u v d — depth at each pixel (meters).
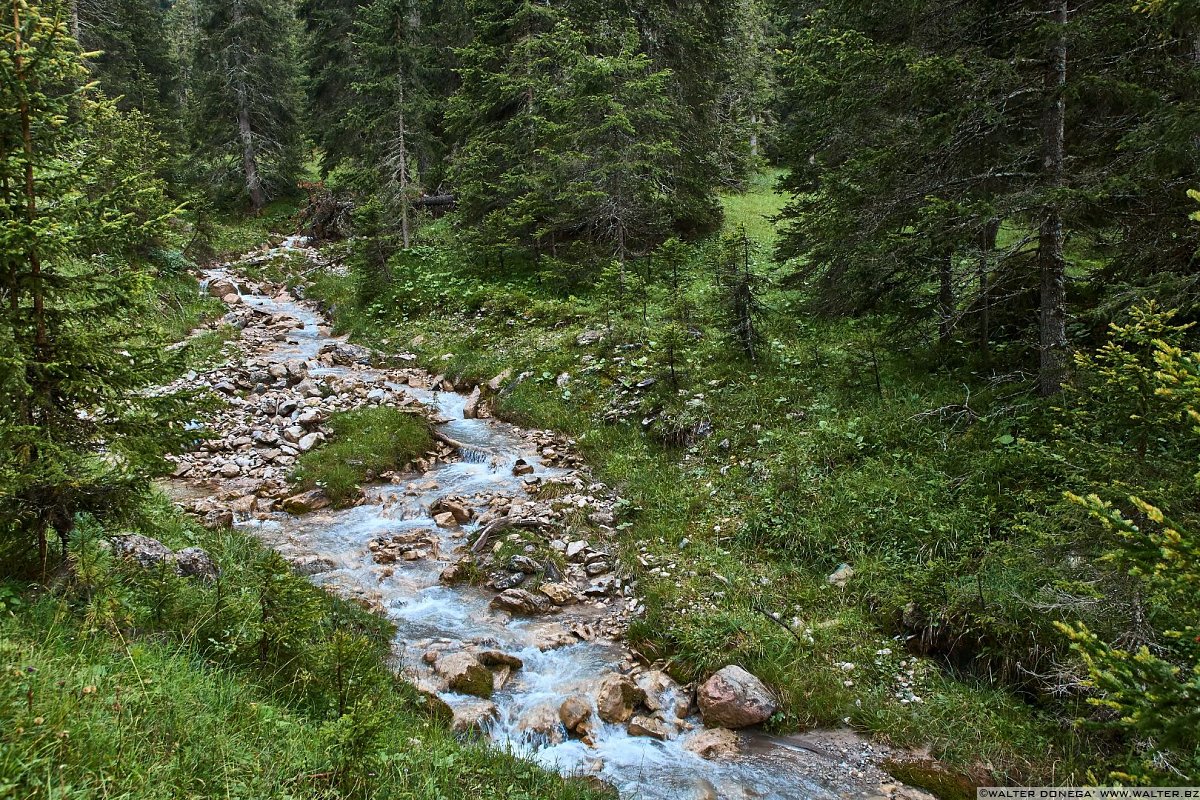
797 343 13.15
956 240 8.49
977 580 6.53
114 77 28.94
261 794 3.53
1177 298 6.79
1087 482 5.56
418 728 5.27
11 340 4.54
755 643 6.76
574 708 5.98
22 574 5.05
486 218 20.23
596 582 8.18
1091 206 7.90
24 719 3.19
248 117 32.84
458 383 15.12
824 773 5.50
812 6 14.52
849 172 9.94
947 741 5.70
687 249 18.14
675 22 19.42
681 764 5.58
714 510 9.13
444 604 7.78
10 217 4.61
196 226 24.70
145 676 4.18
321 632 6.17
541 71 20.48
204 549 7.66
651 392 12.10
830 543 8.01
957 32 9.27
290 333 19.34
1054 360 8.36
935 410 9.30
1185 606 3.38
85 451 5.15
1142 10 7.25
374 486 10.90
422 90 24.62
